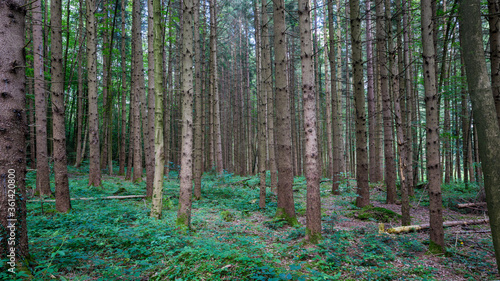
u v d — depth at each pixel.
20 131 4.07
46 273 4.08
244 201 11.36
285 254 5.20
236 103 30.17
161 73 7.73
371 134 16.38
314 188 5.88
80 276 4.26
